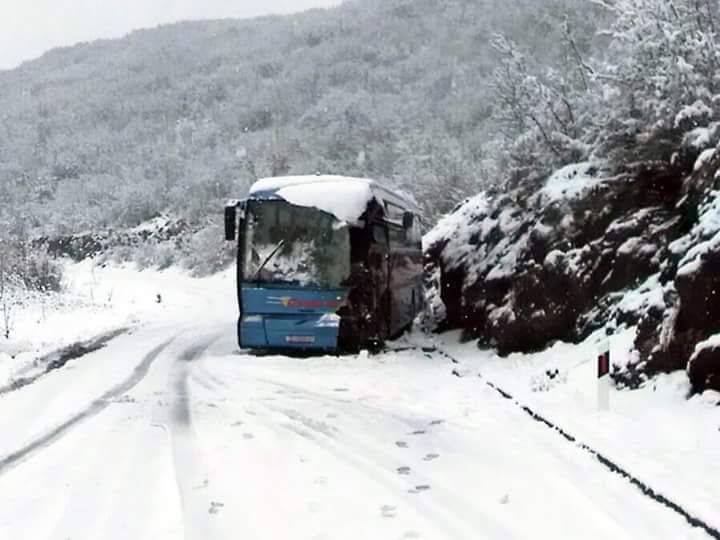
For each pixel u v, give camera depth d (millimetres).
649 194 13891
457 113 59406
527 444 8734
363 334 16625
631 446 8102
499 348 15453
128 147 98875
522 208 17359
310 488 7309
